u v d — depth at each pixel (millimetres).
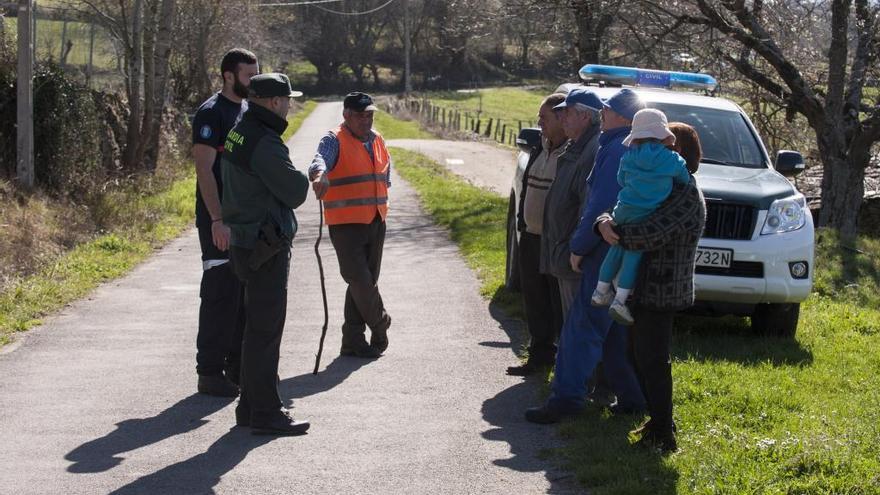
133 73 19469
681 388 6512
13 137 15125
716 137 9453
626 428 5789
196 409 6410
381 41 101562
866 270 12125
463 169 29875
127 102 21344
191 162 25000
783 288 8258
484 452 5562
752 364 7484
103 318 9141
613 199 5699
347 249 7555
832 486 4789
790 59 18000
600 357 6055
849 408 6289
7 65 15258
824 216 16828
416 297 10047
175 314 9359
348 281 7602
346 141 7551
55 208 13969
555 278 7043
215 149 6484
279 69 76688
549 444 5699
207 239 6625
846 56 16469
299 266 11992
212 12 38406
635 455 5242
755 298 8281
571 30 19938
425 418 6199
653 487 4824
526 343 8094
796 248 8312
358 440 5777
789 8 17453
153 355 7809
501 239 13523
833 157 16656
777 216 8352
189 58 38781
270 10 54375
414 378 7133
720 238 8289
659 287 5215
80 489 4988
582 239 5773
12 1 14633
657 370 5336
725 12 17047
